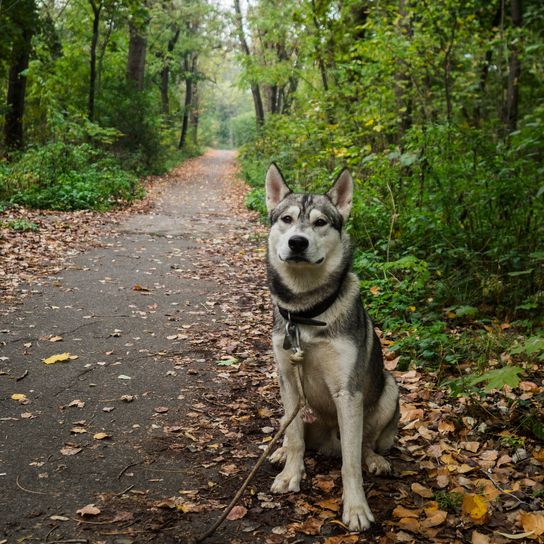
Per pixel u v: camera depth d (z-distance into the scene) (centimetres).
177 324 658
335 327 316
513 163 696
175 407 445
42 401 439
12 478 330
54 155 1678
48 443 376
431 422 425
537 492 327
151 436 395
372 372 346
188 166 3884
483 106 1195
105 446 377
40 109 2388
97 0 2252
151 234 1250
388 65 974
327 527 300
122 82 2691
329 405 341
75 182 1592
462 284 663
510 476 350
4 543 272
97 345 571
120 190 1778
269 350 593
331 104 1153
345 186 351
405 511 310
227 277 916
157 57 3875
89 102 2336
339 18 1311
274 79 2470
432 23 898
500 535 291
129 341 589
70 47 2659
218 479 345
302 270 315
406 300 635
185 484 337
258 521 304
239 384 498
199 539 281
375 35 970
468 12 959
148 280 855
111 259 975
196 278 891
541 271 620
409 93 1003
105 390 467
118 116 2625
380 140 1091
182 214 1647
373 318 637
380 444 376
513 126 1132
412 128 803
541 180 717
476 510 306
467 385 436
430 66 963
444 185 736
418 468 366
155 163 2881
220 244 1189
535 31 1204
